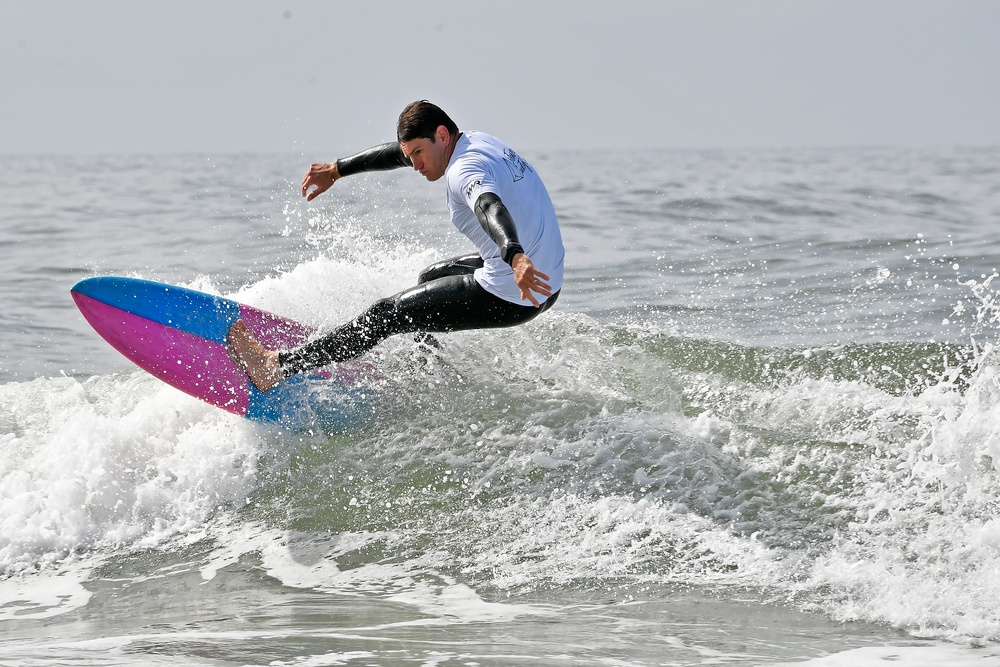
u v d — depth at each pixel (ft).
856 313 81.87
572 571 41.52
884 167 357.20
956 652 32.27
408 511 47.96
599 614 37.37
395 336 55.57
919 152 645.92
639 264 108.47
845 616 35.96
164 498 50.42
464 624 36.78
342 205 159.74
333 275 61.98
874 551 40.34
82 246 130.11
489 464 50.03
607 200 184.14
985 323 76.23
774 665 31.63
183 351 55.72
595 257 114.21
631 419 52.34
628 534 43.70
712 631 35.06
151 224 153.48
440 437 52.65
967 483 43.78
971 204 177.17
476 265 53.62
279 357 54.08
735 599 38.04
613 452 49.52
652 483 47.03
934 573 38.17
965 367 58.18
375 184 204.33
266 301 60.23
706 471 47.37
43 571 45.68
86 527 48.75
